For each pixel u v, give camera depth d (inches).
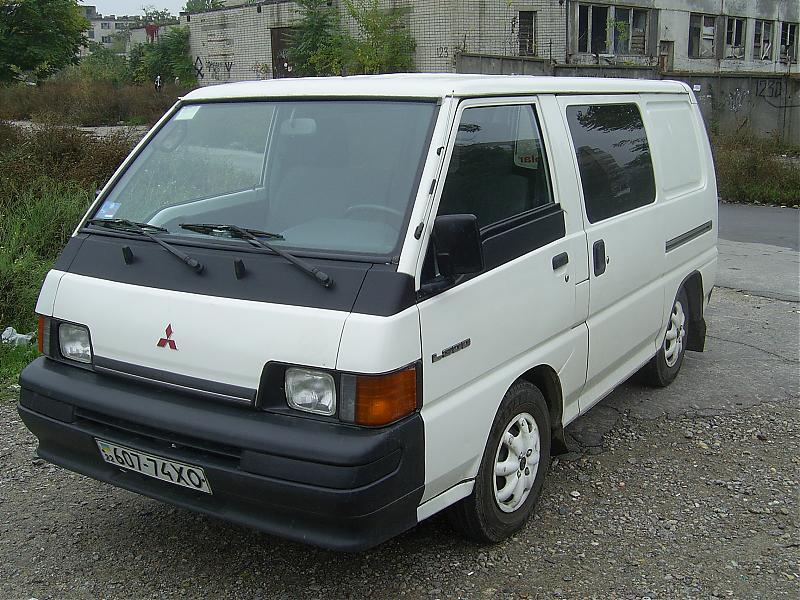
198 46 1241.4
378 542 119.9
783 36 1338.6
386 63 931.3
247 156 151.3
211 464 121.5
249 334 120.9
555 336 157.9
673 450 190.7
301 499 115.3
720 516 160.6
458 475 133.7
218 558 145.3
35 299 267.6
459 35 918.4
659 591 135.5
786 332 284.4
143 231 140.5
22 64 1146.0
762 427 203.8
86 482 173.3
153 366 130.0
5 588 136.1
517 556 145.6
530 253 146.7
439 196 126.9
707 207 236.1
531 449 152.7
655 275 200.8
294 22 1043.9
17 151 418.3
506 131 146.2
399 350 115.7
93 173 396.5
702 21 1170.6
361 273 119.3
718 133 786.8
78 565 143.0
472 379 133.0
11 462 181.6
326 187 137.1
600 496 168.4
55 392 136.5
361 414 114.7
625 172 186.2
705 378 238.4
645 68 851.4
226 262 128.1
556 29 970.7
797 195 597.3
